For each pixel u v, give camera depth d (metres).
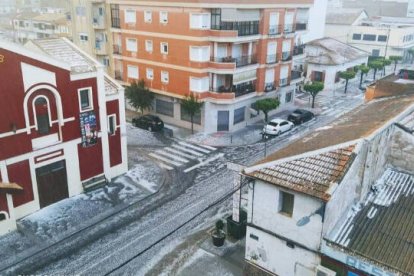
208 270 19.09
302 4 42.19
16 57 20.77
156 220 23.25
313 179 15.20
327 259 15.18
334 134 19.45
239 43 37.44
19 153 22.00
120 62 44.00
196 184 27.75
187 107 36.09
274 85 41.94
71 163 24.91
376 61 67.31
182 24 35.56
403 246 14.77
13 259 19.52
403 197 17.53
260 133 38.38
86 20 45.12
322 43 62.03
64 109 23.64
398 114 20.14
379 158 18.22
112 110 27.09
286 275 16.86
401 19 96.62
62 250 20.36
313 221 15.15
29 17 86.81
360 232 15.66
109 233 21.91
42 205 23.94
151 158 32.16
